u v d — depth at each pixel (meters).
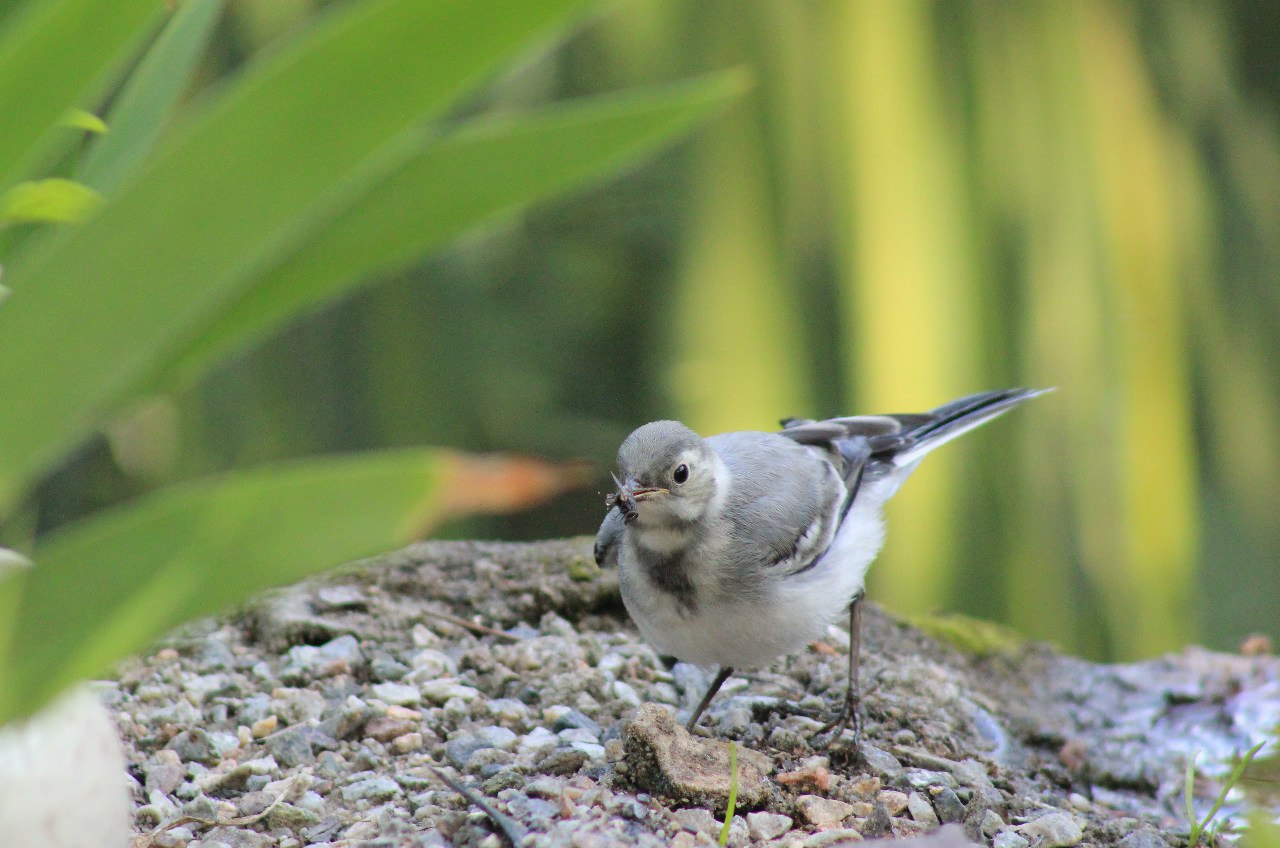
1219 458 15.32
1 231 5.88
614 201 17.69
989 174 13.80
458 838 7.30
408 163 3.77
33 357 3.72
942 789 8.47
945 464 13.66
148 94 6.72
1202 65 14.84
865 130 13.78
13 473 3.79
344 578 11.34
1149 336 13.99
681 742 8.03
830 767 8.73
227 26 14.46
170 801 8.08
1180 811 9.81
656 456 8.53
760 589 8.70
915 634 12.12
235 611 10.74
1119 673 11.95
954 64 13.92
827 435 10.32
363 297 16.09
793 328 14.21
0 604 3.81
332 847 7.24
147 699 9.46
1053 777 10.02
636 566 8.86
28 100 3.94
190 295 3.69
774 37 14.07
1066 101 13.98
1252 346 14.80
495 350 17.39
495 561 11.73
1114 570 13.83
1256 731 10.81
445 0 3.42
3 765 4.98
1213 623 16.94
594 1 3.50
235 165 3.61
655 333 19.09
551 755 8.32
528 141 3.75
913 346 13.53
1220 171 15.02
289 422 15.67
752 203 14.23
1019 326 13.66
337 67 3.52
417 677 9.95
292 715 9.29
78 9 3.83
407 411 16.38
